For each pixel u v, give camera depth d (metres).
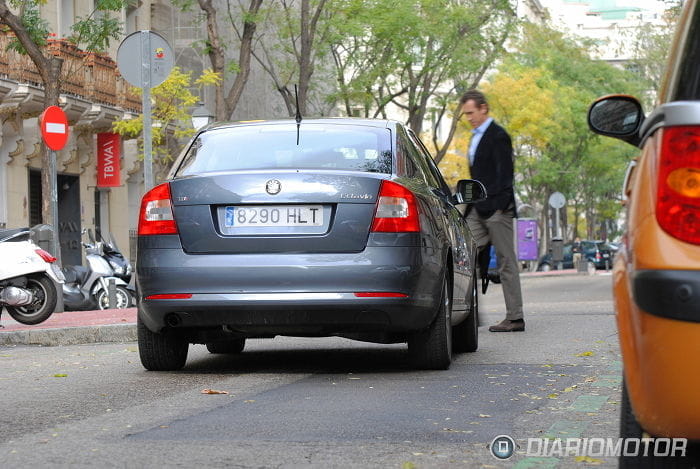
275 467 10.31
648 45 145.38
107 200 72.75
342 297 16.62
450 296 18.84
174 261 17.03
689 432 7.73
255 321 16.88
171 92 61.41
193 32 85.25
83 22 50.50
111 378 18.00
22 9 47.00
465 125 127.00
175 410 14.07
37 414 14.05
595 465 10.30
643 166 8.25
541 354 21.00
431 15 80.75
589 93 141.88
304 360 20.45
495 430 12.28
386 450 11.11
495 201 26.36
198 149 18.28
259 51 98.06
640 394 7.91
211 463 10.50
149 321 17.50
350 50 80.56
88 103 62.91
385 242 16.83
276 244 16.84
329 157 17.72
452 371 18.23
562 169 137.50
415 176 18.23
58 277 31.41
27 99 56.50
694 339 7.57
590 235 181.00
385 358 20.69
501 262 26.73
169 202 17.23
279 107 102.62
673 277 7.64
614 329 26.61
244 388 16.20
